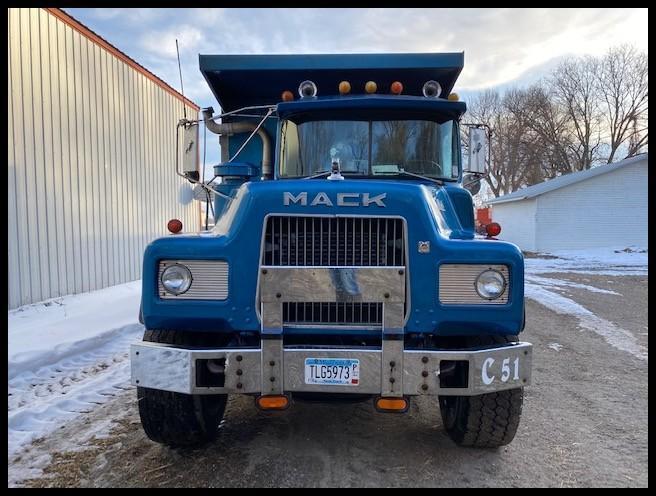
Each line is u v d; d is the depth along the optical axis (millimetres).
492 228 3740
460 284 2871
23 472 3162
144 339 3178
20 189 7727
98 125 9977
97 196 9938
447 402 3686
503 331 2895
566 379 5184
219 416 3701
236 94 5332
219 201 4773
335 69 4738
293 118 4387
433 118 4430
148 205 12164
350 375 2799
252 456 3361
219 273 2908
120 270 10805
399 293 2807
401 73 4828
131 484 3010
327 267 2816
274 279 2828
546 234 26516
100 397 4566
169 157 13367
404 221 2850
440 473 3156
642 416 4148
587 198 26359
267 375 2811
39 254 8180
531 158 48250
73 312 7695
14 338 6023
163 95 12969
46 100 8359
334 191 2875
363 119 4355
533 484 3045
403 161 4340
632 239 26469
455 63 4672
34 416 4062
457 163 4496
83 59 9445
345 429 3820
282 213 2857
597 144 47344
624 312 9125
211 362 2924
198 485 2994
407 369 2795
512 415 3215
